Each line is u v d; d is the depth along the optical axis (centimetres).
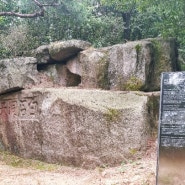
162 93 588
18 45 1223
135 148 785
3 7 1369
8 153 1032
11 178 770
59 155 886
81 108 837
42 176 779
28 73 1043
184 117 568
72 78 1073
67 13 1248
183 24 895
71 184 695
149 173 664
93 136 818
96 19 1274
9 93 1044
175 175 561
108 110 812
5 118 1054
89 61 991
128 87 917
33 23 1308
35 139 955
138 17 1225
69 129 860
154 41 954
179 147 563
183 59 1035
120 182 649
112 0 1021
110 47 976
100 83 966
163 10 897
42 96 941
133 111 801
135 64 920
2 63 1033
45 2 1243
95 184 671
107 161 798
